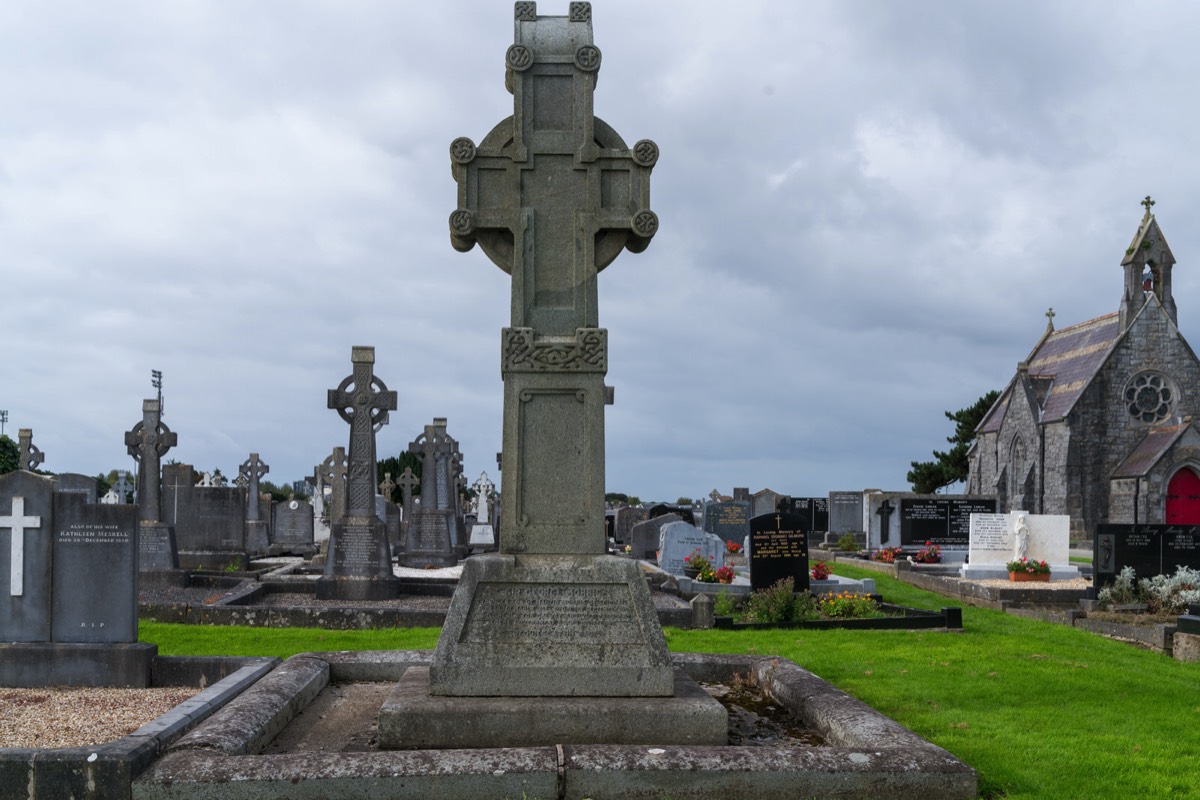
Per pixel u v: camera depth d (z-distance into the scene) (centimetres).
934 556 2655
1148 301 5056
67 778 519
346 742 627
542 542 686
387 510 3266
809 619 1462
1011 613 1747
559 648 649
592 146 727
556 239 725
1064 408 5025
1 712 767
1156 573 1803
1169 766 668
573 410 702
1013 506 5312
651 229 721
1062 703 895
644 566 2334
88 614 896
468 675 639
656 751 530
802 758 526
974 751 702
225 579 1941
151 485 2019
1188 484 4669
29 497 895
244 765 512
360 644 1173
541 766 513
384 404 1853
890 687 959
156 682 887
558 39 736
